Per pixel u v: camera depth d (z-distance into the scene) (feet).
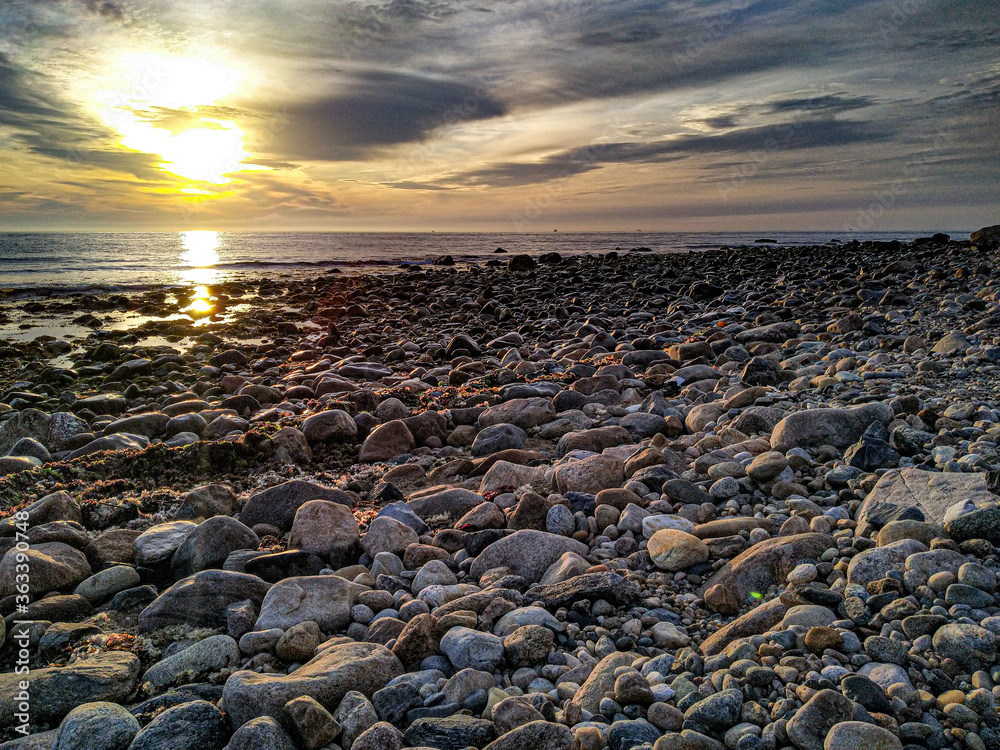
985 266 23.40
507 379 13.20
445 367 15.31
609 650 5.10
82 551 6.76
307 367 16.90
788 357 13.16
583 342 16.90
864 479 6.64
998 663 4.38
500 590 5.66
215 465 9.05
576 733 4.31
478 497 7.63
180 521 7.20
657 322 20.20
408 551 6.54
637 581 5.81
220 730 4.61
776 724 4.23
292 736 4.41
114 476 8.73
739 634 5.05
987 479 5.90
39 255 60.70
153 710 4.82
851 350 12.47
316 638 5.38
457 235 135.44
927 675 4.42
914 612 4.82
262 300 32.81
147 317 27.14
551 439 9.68
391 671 4.99
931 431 7.72
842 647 4.69
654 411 9.98
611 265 46.47
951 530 5.43
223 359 17.83
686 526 6.42
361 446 9.71
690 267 40.70
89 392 14.80
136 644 5.54
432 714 4.58
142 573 6.50
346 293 33.99
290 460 9.30
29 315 27.48
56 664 5.37
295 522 6.86
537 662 5.04
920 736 4.07
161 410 12.53
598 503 6.95
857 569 5.27
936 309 16.75
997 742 4.00
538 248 85.76
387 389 12.59
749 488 7.03
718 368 12.75
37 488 8.22
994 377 9.45
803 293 23.57
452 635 5.15
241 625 5.52
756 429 8.51
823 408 8.25
